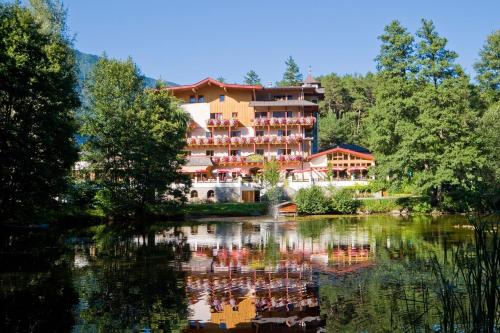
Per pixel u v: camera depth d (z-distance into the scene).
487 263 6.31
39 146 29.61
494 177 39.44
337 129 95.94
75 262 19.66
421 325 10.25
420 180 49.31
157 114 47.56
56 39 42.06
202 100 73.94
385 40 53.66
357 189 58.41
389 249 22.36
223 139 71.19
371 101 111.12
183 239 28.53
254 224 40.31
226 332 10.48
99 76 47.28
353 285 14.56
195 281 15.73
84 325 10.95
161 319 11.51
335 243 25.36
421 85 52.16
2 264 19.14
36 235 31.11
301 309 12.13
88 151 44.81
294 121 71.19
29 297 13.56
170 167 47.03
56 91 30.31
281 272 17.14
